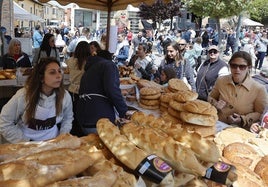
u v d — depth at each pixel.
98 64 2.98
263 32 21.31
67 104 2.50
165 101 2.87
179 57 4.73
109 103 2.95
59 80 2.31
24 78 4.96
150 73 5.41
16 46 5.95
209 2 13.49
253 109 2.90
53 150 1.12
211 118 1.95
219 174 1.17
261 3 26.56
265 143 1.70
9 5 16.52
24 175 0.92
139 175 1.06
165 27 28.31
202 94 4.53
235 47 15.62
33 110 2.26
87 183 0.93
